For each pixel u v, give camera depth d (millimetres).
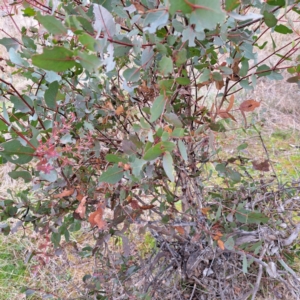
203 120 1179
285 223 1354
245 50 881
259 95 3004
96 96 1154
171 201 1201
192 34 633
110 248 1737
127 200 1042
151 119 671
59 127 944
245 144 1157
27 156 745
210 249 1264
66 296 1532
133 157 851
